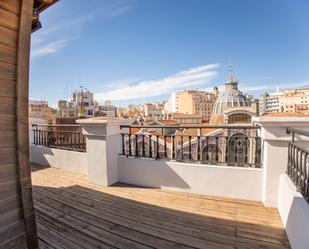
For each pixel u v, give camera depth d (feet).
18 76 4.69
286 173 8.65
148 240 6.88
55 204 9.75
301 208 5.64
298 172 6.85
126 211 8.97
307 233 5.07
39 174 14.75
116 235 7.19
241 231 7.34
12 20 4.59
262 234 7.15
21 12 4.67
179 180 11.14
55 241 6.86
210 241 6.79
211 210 8.96
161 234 7.22
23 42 4.75
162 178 11.54
